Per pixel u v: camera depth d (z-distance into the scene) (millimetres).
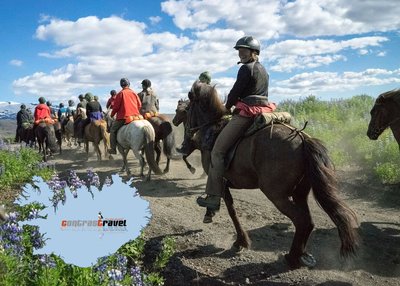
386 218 7160
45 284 3752
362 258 5445
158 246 5871
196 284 4930
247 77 5113
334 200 4285
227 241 6168
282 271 5133
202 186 10188
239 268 5277
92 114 15336
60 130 18297
